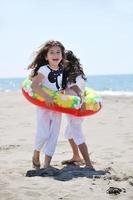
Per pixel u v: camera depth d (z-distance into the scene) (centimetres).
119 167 805
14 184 667
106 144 1091
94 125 1477
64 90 814
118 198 609
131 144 1081
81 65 813
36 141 788
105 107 2164
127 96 3058
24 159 886
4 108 2094
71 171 750
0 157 913
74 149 834
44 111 782
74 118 792
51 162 859
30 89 787
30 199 600
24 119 1633
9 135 1235
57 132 788
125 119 1639
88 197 612
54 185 665
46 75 787
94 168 796
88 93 842
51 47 780
